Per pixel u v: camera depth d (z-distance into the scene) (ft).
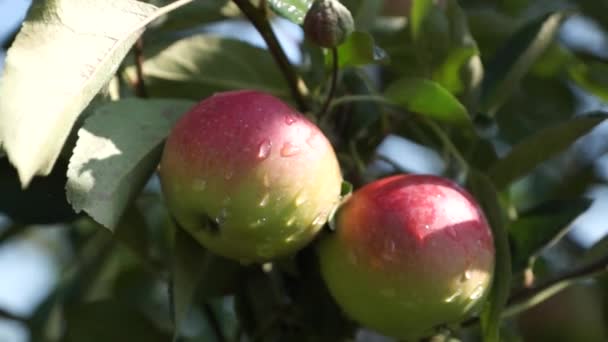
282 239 2.00
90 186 1.94
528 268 2.28
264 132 1.97
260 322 2.34
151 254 2.49
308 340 2.30
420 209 2.05
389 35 2.48
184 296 2.07
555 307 2.78
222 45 2.34
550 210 2.30
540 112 2.88
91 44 1.94
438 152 2.48
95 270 2.71
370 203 2.06
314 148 1.99
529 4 3.07
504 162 2.31
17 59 1.87
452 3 2.36
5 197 2.18
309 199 1.99
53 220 2.20
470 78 2.35
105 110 2.01
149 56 2.32
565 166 3.11
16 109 1.84
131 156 1.99
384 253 2.03
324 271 2.09
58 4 1.92
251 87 2.32
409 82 2.16
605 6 3.04
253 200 1.96
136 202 2.40
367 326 2.11
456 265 2.03
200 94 2.32
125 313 2.42
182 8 2.43
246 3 2.16
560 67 2.85
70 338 2.45
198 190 1.96
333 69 2.12
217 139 1.96
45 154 1.85
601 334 2.80
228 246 2.01
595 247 2.33
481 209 2.12
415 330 2.08
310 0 2.15
